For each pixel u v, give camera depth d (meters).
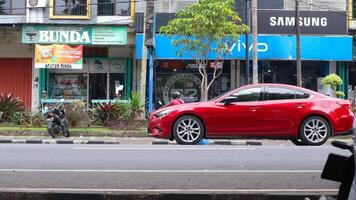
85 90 27.36
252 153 10.97
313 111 13.04
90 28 25.47
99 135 20.30
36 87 27.03
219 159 10.01
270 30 25.44
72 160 9.96
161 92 26.72
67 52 25.45
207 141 15.71
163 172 8.41
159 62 26.69
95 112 22.61
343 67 26.62
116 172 8.42
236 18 22.92
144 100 23.44
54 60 25.39
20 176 8.02
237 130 13.02
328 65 26.67
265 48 25.17
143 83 23.56
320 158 10.16
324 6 25.86
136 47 25.03
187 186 7.19
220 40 22.94
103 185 7.27
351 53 25.42
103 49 27.25
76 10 26.31
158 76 26.77
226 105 13.07
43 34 25.41
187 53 24.31
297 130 13.05
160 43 24.97
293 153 10.96
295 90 13.28
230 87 26.83
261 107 13.01
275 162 9.61
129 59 27.16
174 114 13.05
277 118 13.01
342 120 13.13
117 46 27.00
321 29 25.66
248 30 23.38
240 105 13.05
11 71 27.52
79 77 27.45
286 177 7.93
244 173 8.32
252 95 13.18
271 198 6.31
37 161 9.83
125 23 25.75
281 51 25.20
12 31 26.92
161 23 25.59
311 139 13.05
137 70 26.94
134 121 22.42
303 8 25.78
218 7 22.16
